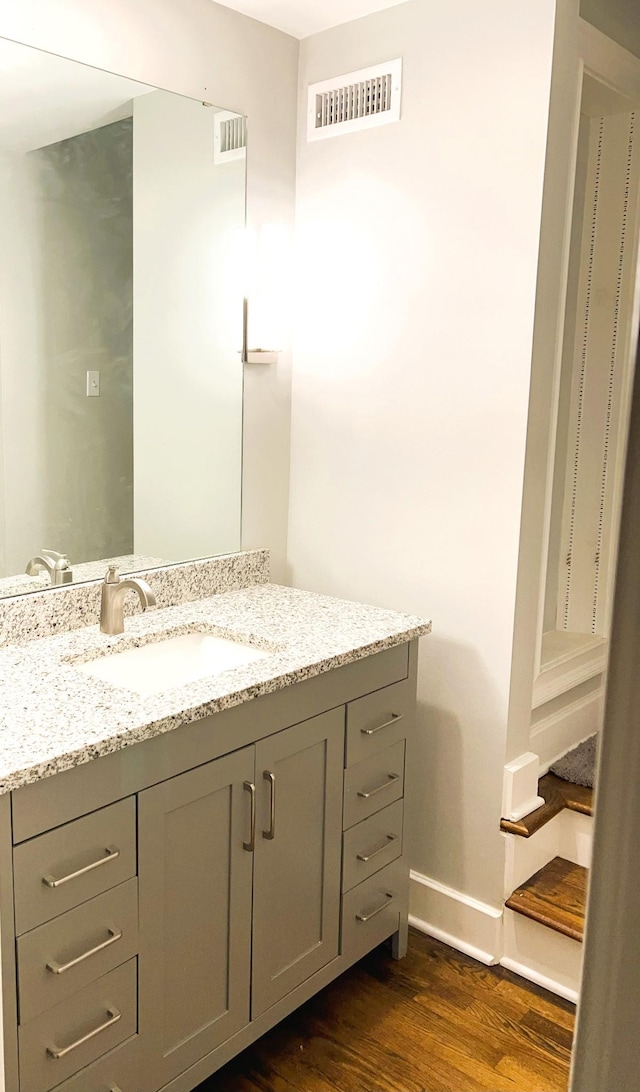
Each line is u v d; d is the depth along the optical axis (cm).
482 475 220
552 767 252
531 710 236
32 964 137
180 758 158
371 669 202
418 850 243
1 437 189
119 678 194
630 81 240
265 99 240
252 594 243
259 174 241
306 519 264
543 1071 192
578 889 227
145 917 155
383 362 237
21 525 195
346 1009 211
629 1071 18
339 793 198
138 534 222
